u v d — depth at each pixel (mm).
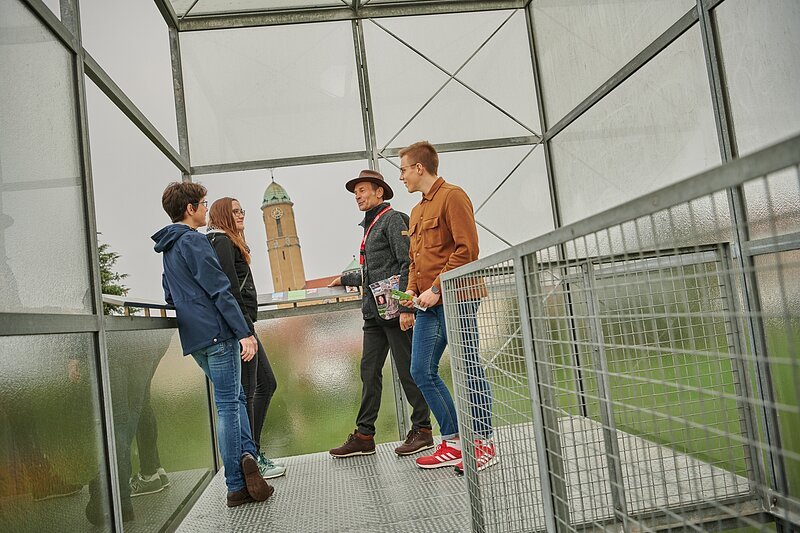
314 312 5125
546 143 5352
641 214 991
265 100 5234
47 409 2049
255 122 5223
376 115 5285
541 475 1608
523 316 1613
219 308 3250
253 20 5223
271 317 5117
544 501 1604
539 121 5371
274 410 5062
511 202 5312
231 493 3551
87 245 2660
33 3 2279
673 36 3656
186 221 3467
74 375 2326
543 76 5320
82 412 2365
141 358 3191
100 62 3150
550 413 1536
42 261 2164
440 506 3104
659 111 3898
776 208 2861
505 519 2121
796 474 2850
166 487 3367
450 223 3348
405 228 4117
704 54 3420
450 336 2494
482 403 2129
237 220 4059
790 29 2785
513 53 5387
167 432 3541
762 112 3064
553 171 5324
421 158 3467
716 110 3365
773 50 2924
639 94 4078
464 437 2408
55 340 2174
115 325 2799
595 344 1284
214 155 5195
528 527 1892
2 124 1969
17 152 2061
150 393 3299
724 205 3189
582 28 4629
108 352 2701
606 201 4598
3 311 1799
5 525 1702
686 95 3625
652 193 950
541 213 5328
